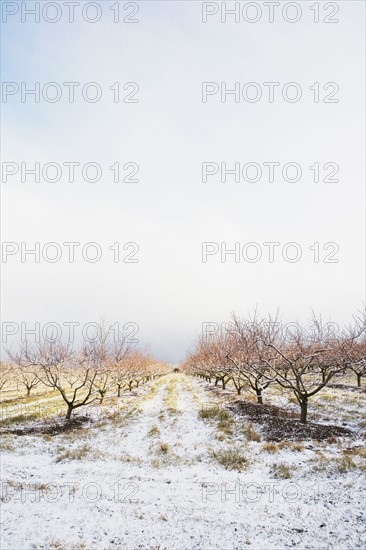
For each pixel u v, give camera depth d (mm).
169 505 7512
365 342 23891
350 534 6102
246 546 5891
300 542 5953
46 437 14164
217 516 6973
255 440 12461
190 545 5965
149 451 11883
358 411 16625
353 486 7891
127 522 6812
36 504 7648
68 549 5902
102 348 22781
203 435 13672
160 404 24438
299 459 9812
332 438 11938
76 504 7641
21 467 10367
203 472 9547
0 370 35812
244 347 19594
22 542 6105
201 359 38156
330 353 18531
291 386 15062
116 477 9367
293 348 18562
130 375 35562
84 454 11484
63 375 21734
